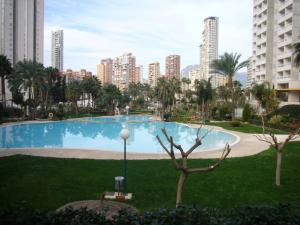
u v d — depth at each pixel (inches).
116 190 471.2
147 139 1409.9
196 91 2249.0
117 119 2524.6
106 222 206.8
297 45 1555.1
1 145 1224.2
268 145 960.3
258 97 1895.9
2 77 2272.4
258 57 2974.9
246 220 208.5
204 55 5364.2
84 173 575.5
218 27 5231.3
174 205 407.5
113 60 6461.6
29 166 631.2
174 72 6028.5
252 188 483.8
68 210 221.6
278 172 503.5
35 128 1804.9
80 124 2052.2
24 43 3560.5
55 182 514.3
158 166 634.8
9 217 206.4
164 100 2866.6
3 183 506.6
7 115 2223.2
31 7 3624.5
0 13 3287.4
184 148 1114.1
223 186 492.7
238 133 1348.4
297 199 434.3
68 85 3302.2
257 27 3029.0
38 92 2613.2
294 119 1552.7
